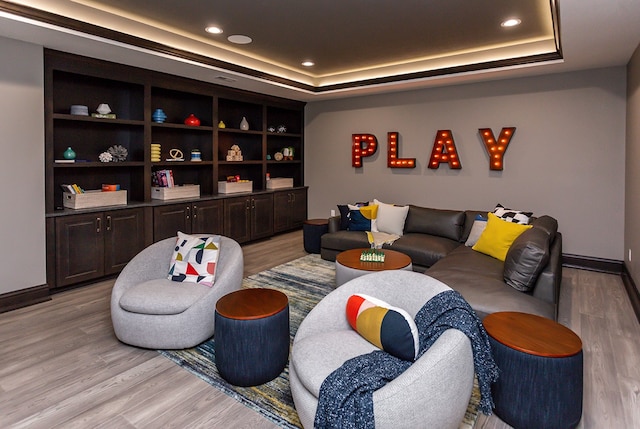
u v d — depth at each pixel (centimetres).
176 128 529
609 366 247
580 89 450
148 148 458
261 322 219
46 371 239
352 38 411
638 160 344
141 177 461
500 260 348
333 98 642
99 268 404
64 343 276
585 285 405
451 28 378
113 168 468
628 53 375
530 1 313
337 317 212
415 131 572
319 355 178
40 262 356
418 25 368
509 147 499
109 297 368
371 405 143
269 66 523
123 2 318
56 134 411
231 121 629
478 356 167
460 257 359
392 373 161
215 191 554
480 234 406
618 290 389
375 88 554
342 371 162
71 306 345
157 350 265
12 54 330
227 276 278
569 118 459
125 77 425
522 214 385
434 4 319
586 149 452
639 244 333
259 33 393
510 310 241
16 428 189
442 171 554
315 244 533
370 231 496
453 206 548
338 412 147
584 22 285
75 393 217
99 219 401
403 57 484
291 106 664
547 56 413
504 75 471
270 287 394
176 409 204
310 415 161
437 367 149
